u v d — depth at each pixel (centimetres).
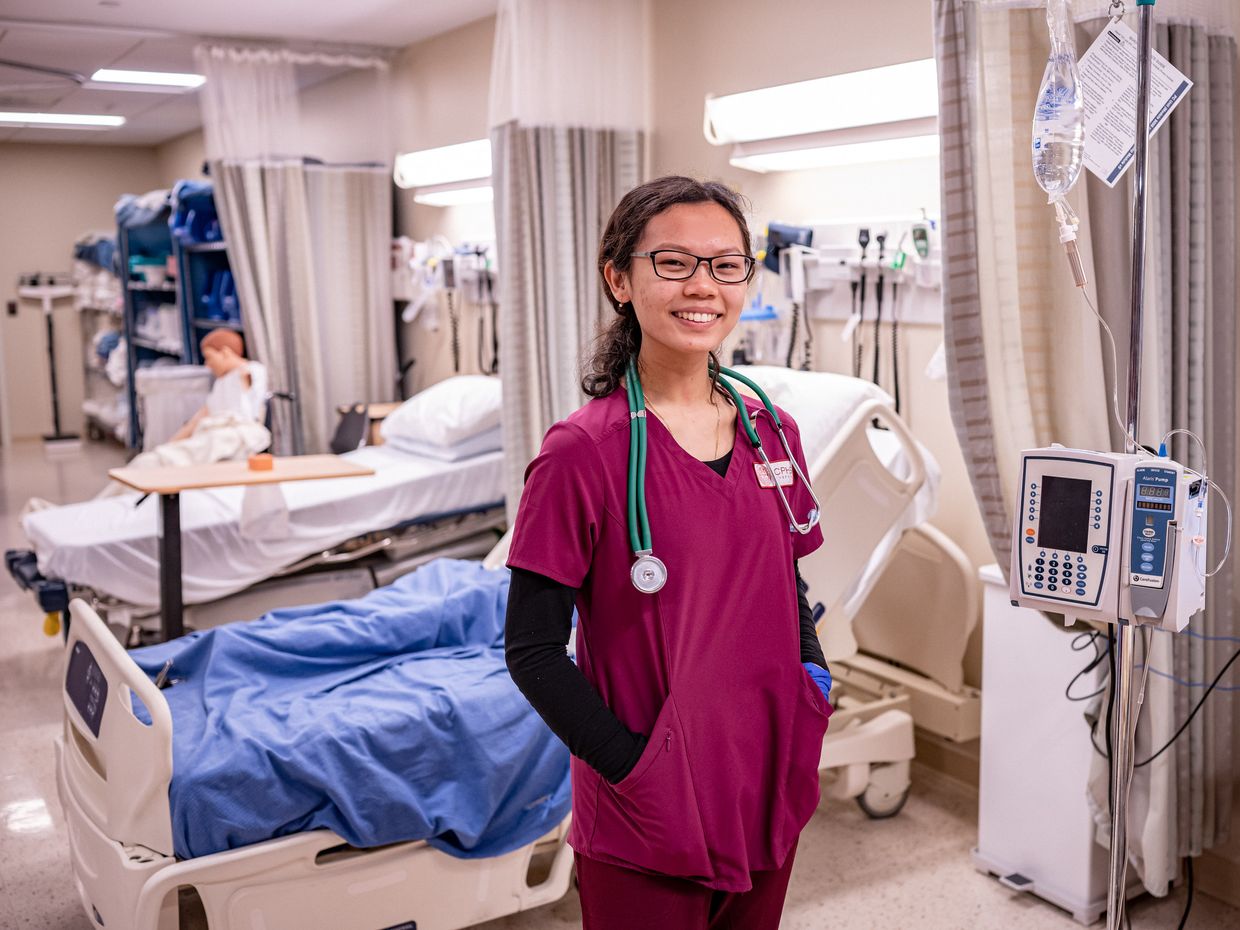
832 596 264
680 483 129
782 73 326
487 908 219
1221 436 220
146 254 744
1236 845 243
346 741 202
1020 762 247
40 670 399
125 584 362
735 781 132
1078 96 152
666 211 129
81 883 216
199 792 190
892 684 306
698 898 134
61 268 919
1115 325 201
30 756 328
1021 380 207
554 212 348
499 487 437
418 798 207
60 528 372
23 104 657
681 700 128
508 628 127
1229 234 215
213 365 509
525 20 338
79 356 937
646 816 127
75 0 404
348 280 521
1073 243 155
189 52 498
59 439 898
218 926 193
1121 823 158
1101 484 152
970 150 200
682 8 359
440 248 504
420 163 490
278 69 485
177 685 231
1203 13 206
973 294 204
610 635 130
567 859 230
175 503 336
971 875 259
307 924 200
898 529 277
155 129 789
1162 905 244
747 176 351
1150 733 215
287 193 496
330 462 381
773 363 345
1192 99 206
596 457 127
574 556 127
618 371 137
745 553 132
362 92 507
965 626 286
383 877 206
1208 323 215
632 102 366
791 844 139
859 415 255
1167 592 147
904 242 299
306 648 238
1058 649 236
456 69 464
